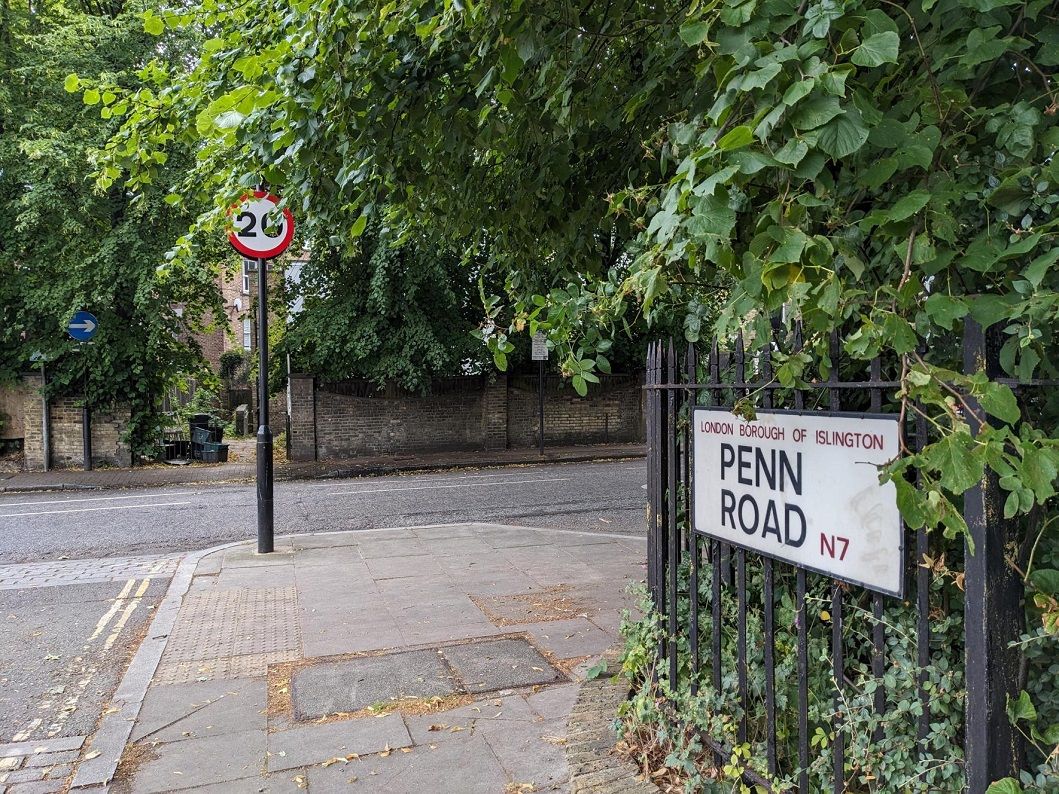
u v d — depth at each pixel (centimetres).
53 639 550
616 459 1819
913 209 151
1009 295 158
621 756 338
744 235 193
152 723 392
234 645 507
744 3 154
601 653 479
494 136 363
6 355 1627
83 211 1412
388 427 1859
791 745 281
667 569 349
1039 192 163
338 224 443
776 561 280
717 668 302
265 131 346
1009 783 168
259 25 381
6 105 1424
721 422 291
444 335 1802
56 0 1309
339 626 543
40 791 337
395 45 316
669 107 328
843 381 240
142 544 882
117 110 399
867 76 186
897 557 208
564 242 418
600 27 309
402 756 351
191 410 2316
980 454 146
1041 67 187
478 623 545
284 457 1873
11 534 942
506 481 1406
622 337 1967
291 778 334
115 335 1612
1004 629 182
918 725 214
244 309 2781
